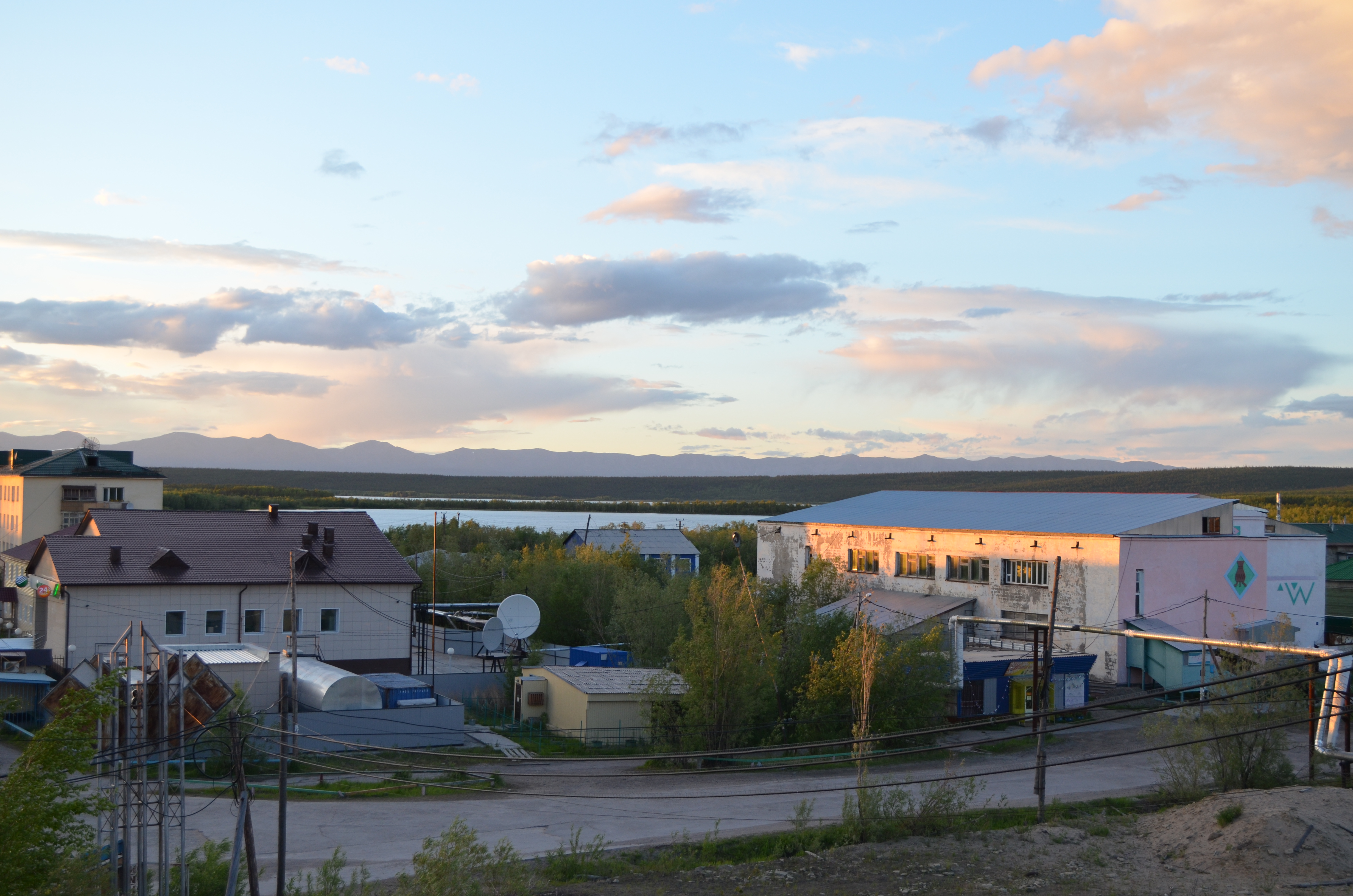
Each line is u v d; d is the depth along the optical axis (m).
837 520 70.44
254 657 37.34
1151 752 38.94
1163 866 25.06
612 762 38.31
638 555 85.56
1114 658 50.84
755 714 39.12
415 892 19.27
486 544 107.81
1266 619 56.22
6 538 84.88
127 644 18.00
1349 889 22.69
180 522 47.44
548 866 24.55
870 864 25.44
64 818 14.70
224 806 29.69
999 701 45.41
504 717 45.69
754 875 24.59
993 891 23.30
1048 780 35.31
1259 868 23.97
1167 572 52.66
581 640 67.25
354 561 47.59
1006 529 57.41
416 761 36.62
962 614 57.53
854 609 55.12
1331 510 152.12
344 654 45.75
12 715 38.53
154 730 17.53
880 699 39.16
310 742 36.31
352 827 28.03
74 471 82.25
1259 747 32.31
